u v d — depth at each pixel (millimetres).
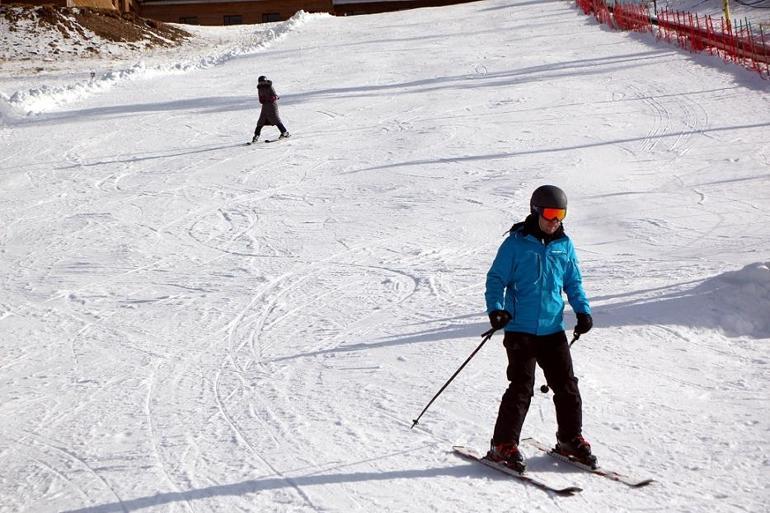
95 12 60219
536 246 7215
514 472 7215
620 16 48625
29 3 62062
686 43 40438
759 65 33781
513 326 7320
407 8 93562
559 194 7156
